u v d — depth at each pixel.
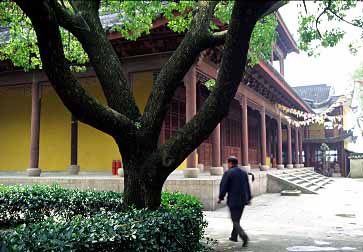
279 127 29.02
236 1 5.19
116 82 7.09
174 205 7.62
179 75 6.98
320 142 44.78
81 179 14.97
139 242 5.18
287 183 21.27
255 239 8.97
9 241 4.37
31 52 11.61
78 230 4.87
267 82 22.27
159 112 6.87
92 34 7.12
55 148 20.28
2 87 18.53
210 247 7.86
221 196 8.50
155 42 14.47
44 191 9.95
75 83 5.98
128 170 6.93
